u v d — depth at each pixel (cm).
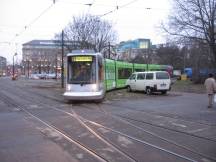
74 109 1989
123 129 1278
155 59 10619
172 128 1301
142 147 972
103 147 973
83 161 827
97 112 1827
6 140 1085
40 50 14750
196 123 1431
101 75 2477
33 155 891
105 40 5872
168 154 890
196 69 6106
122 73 3991
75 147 977
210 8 4847
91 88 2362
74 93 2362
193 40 5038
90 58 2388
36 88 4431
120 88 3978
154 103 2358
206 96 3058
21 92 3644
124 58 9806
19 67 15012
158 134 1176
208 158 852
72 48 5381
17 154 903
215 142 1046
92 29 5553
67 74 2405
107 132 1214
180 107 2089
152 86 3155
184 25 5028
